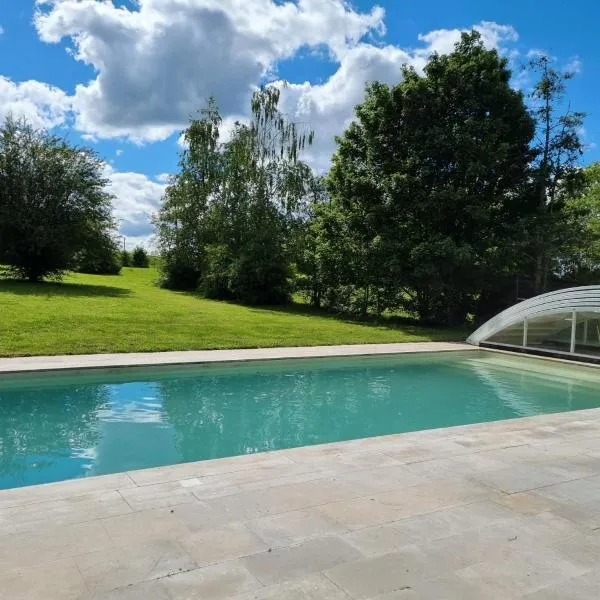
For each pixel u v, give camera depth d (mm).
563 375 11664
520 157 19547
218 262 26156
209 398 8844
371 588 2643
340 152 21000
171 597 2525
